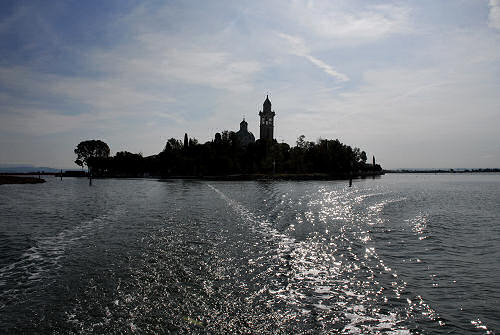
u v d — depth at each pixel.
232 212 36.25
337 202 51.81
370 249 20.39
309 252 19.23
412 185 125.31
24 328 9.74
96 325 9.92
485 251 20.11
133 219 30.77
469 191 85.25
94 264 16.05
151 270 15.12
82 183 127.38
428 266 16.86
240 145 199.12
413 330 10.10
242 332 9.65
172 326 9.90
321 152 188.62
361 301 12.19
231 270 15.36
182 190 77.44
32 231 25.06
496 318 10.97
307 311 11.20
